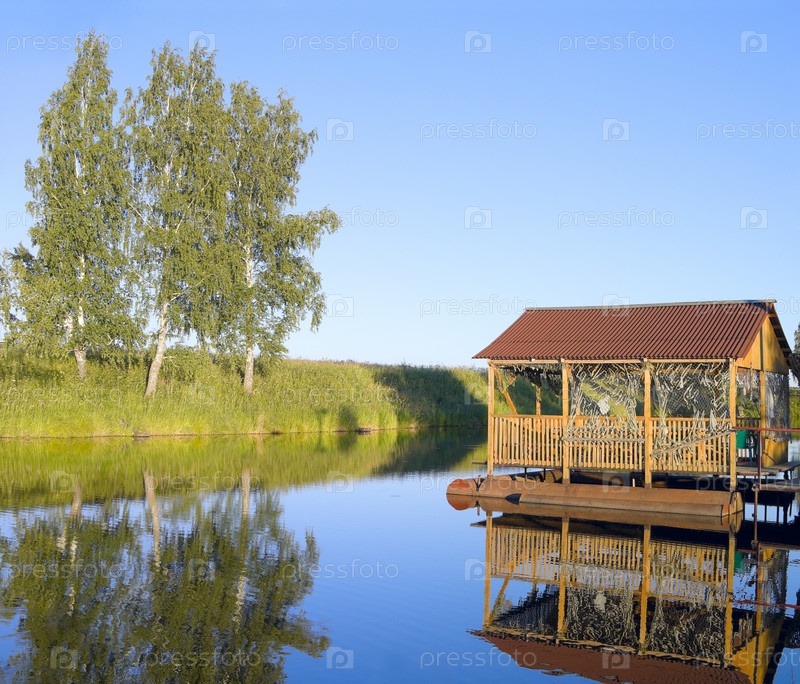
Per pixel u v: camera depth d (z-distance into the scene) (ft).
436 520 63.98
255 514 63.52
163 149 131.85
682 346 69.00
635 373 71.61
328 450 113.91
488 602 41.22
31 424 116.47
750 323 71.46
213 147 134.41
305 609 39.24
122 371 140.67
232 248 135.74
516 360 74.64
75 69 129.18
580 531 60.49
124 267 127.75
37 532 54.29
